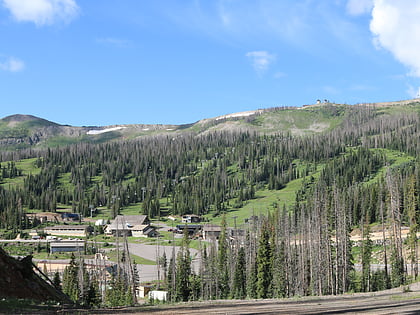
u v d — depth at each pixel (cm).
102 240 19125
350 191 16900
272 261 8631
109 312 2541
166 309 2770
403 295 3806
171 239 19125
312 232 9656
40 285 3164
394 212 8012
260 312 2572
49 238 18662
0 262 2973
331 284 7781
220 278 10056
